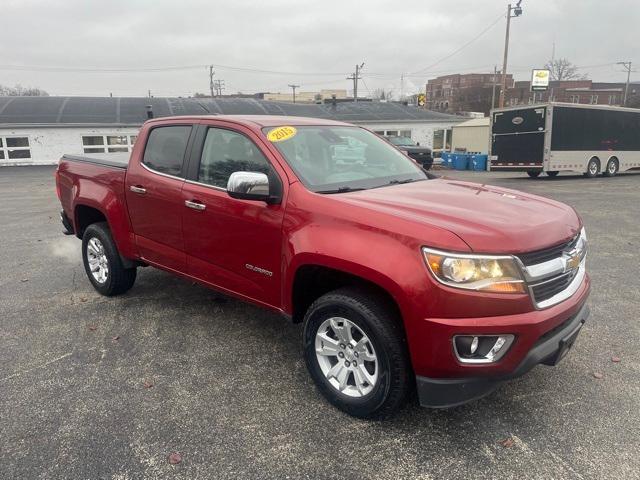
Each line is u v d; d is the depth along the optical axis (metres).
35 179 21.38
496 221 2.88
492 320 2.64
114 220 4.84
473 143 32.84
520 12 33.12
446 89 105.88
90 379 3.63
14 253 7.41
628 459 2.74
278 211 3.39
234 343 4.20
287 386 3.53
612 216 10.37
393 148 4.64
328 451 2.84
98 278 5.33
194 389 3.49
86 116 30.48
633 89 104.44
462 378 2.73
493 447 2.86
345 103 40.06
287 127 3.96
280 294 3.50
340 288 3.14
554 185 17.91
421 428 3.04
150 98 36.47
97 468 2.71
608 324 4.52
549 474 2.64
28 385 3.55
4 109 30.53
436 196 3.40
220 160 3.92
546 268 2.82
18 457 2.79
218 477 2.65
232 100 37.34
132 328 4.51
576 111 20.05
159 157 4.45
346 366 3.16
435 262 2.66
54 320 4.71
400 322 2.91
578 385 3.49
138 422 3.11
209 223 3.89
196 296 5.32
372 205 3.06
